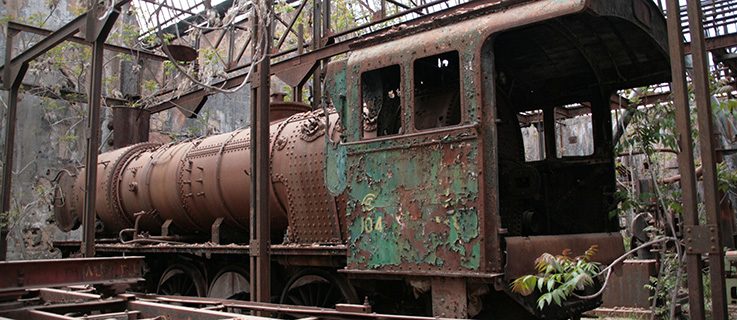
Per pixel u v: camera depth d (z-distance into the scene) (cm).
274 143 815
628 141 643
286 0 1428
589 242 617
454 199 541
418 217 567
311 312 539
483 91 535
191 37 1566
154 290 1034
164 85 1584
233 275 852
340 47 1064
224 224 930
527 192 683
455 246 537
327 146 679
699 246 426
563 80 736
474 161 531
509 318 593
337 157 663
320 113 806
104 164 1195
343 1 1709
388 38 627
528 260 540
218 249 837
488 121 532
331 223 723
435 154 561
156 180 1038
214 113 1888
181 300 657
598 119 711
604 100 706
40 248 1583
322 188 735
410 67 589
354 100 639
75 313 547
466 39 548
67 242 1233
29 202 1577
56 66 1620
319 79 1199
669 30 450
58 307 547
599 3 503
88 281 610
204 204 939
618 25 580
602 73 695
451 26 573
